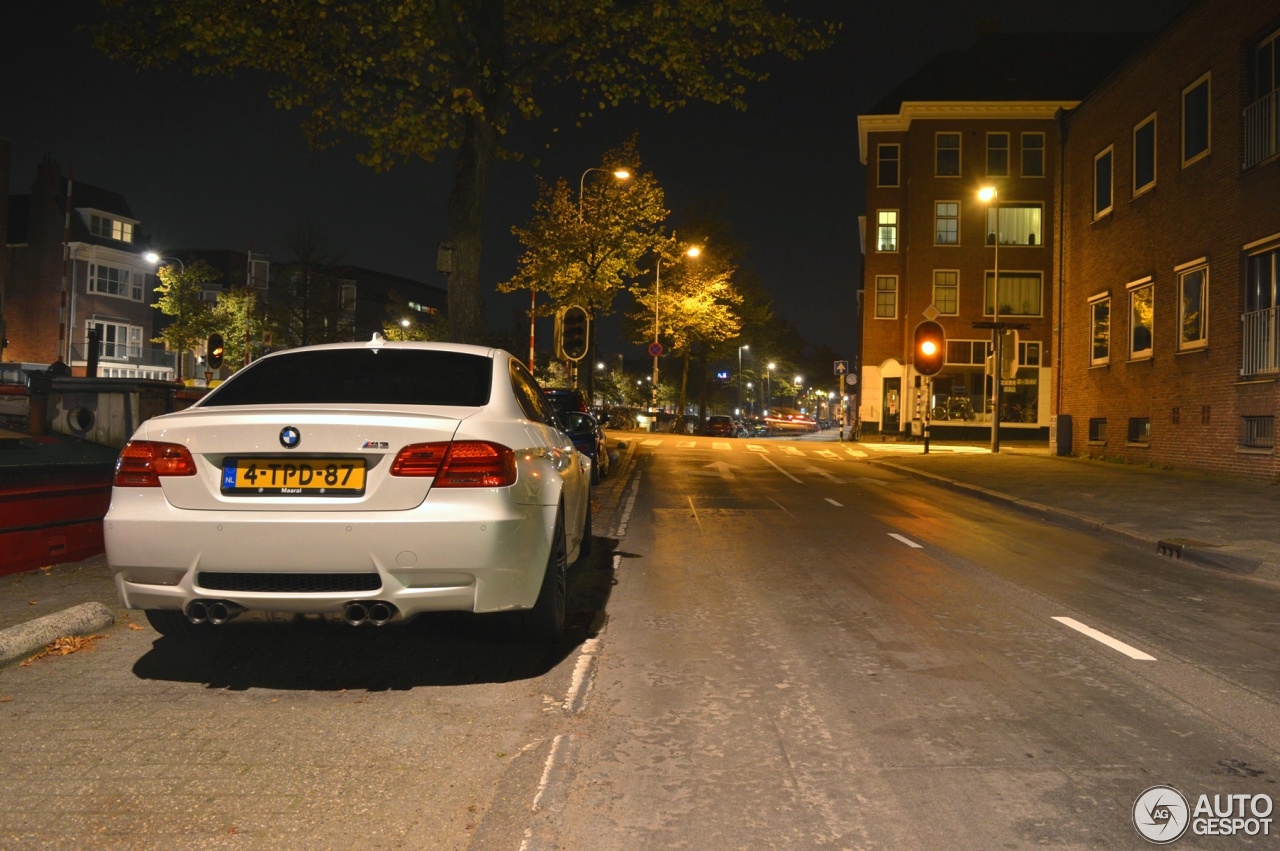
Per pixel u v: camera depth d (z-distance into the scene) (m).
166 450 4.54
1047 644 5.91
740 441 40.91
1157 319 22.31
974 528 12.62
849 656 5.54
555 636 5.56
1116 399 24.69
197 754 3.82
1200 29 20.25
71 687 4.67
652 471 22.81
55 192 57.88
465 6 13.06
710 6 12.67
